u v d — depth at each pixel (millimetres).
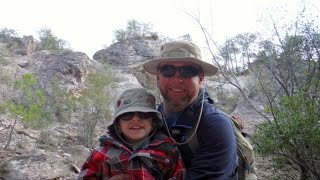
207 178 682
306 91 2424
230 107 5238
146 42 9375
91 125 4410
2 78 5234
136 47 9109
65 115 4695
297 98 2174
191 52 768
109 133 815
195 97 768
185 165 740
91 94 4785
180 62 763
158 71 799
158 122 780
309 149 2059
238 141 762
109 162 766
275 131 2127
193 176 692
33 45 8891
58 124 4531
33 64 6805
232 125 760
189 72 760
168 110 792
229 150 694
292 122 2037
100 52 9133
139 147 761
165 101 795
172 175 738
